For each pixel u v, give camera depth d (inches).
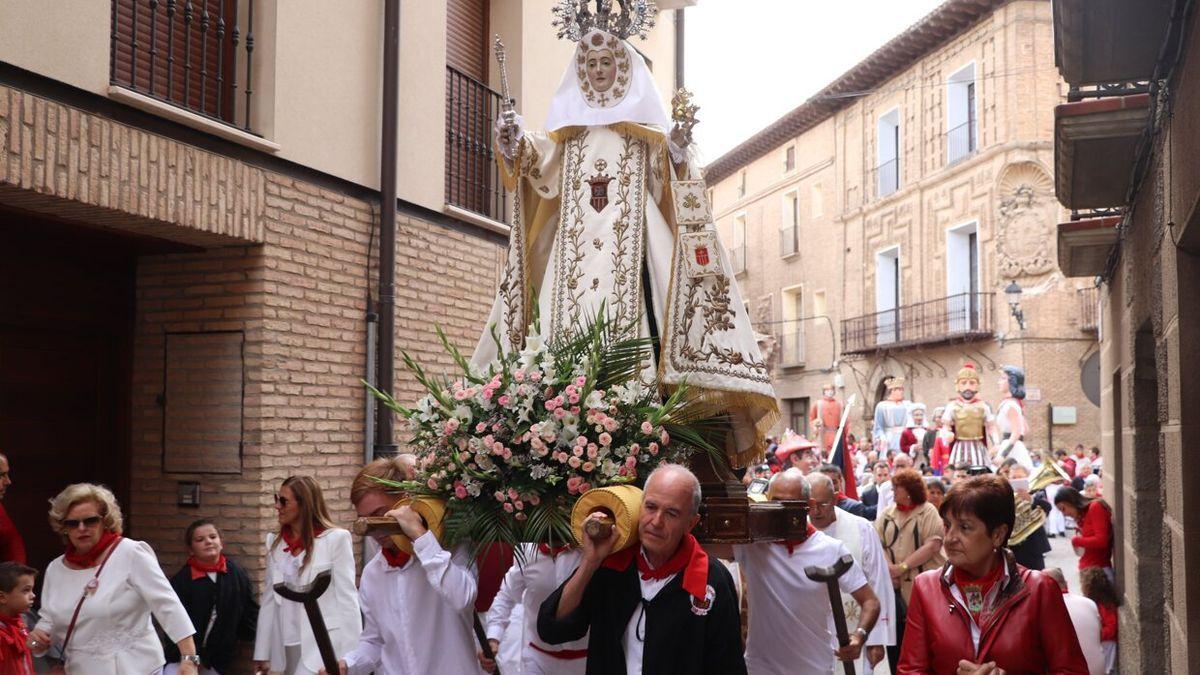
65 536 214.4
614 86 189.6
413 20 358.9
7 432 286.8
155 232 282.0
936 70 1145.4
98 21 251.8
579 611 145.5
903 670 155.2
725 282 183.8
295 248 310.8
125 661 207.9
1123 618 373.7
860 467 746.8
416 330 358.6
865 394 1286.9
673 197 182.2
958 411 597.9
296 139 310.3
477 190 415.2
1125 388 352.8
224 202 285.4
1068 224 368.2
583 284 185.2
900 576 306.8
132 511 312.8
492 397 163.3
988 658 149.9
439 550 166.4
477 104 414.0
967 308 1112.2
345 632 231.1
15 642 190.7
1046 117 1033.5
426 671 182.9
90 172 246.5
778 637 212.7
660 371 177.3
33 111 233.3
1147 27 222.4
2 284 281.9
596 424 157.8
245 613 274.8
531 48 430.0
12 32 231.0
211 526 263.7
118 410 313.6
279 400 304.2
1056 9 215.9
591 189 189.0
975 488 151.9
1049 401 1031.0
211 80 303.6
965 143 1111.0
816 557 208.5
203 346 306.5
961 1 1056.8
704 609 142.1
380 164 343.3
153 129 268.1
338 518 324.5
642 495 147.3
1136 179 278.4
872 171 1267.2
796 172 1453.0
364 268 338.6
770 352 1434.5
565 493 160.2
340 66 328.5
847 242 1325.0
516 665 189.5
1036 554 357.7
